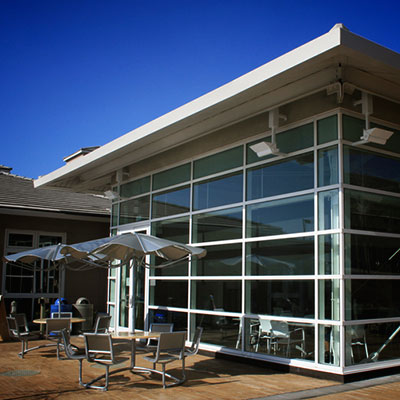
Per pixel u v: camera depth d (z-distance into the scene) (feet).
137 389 22.09
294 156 27.14
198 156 34.58
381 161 26.53
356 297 23.97
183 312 34.27
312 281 25.11
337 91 23.56
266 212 28.48
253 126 29.66
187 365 28.19
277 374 25.31
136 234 25.77
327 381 23.31
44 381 23.90
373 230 25.26
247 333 28.68
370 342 24.29
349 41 19.75
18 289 51.03
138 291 40.04
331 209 24.68
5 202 50.75
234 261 30.35
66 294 53.93
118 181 43.45
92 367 27.73
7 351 33.78
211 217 32.73
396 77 22.89
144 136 32.37
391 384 22.59
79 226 55.42
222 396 20.59
